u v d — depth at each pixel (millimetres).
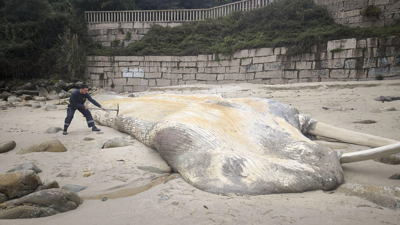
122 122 7379
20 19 25453
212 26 24828
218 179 3953
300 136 5312
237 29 23688
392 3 18312
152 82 23875
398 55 15648
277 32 21047
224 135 4953
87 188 4121
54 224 2936
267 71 20094
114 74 24438
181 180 4340
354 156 4527
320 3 21500
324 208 3219
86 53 25156
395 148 4191
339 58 17375
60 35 25922
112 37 27344
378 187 3533
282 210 3180
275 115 6125
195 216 3062
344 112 9383
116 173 4734
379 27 17750
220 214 3096
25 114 11070
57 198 3301
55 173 4695
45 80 22375
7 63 22953
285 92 15180
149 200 3566
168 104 7480
